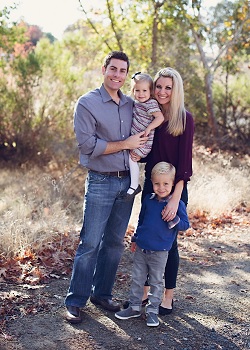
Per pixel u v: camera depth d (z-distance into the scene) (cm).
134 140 388
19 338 381
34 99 1220
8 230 571
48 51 1247
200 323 421
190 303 461
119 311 425
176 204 393
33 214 733
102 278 432
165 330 405
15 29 1156
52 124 1231
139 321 416
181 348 379
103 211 400
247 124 1501
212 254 619
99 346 375
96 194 398
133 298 416
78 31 1412
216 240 686
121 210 414
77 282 407
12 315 417
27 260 541
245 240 689
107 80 387
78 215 792
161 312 429
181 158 397
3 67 1155
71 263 551
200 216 796
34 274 504
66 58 1246
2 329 393
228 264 581
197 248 643
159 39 1355
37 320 411
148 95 397
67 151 1186
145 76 398
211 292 491
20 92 1201
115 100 394
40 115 1220
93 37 1297
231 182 966
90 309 432
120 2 1230
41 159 1216
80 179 1055
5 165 1196
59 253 564
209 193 859
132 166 401
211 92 1471
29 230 605
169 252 418
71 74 1221
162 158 408
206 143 1461
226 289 500
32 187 949
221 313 443
